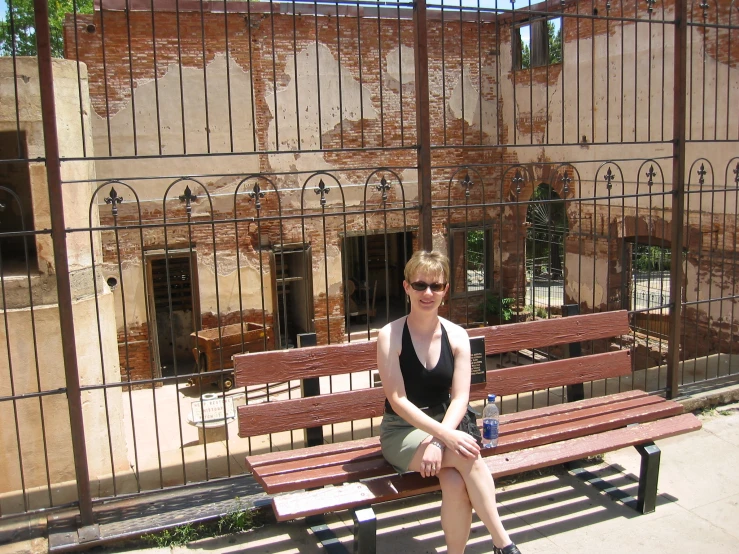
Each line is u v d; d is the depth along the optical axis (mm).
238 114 12250
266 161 12609
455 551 3383
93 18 11008
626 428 4223
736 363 6762
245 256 12594
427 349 3529
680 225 5523
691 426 4281
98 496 4578
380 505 4305
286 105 12648
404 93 13578
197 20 11711
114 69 11242
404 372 3490
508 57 14055
